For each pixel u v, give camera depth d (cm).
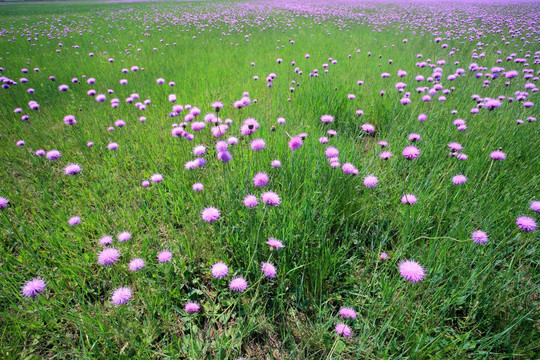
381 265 208
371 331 165
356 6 2225
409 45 901
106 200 279
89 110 450
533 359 155
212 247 228
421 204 234
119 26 1347
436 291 186
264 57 759
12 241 236
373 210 248
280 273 201
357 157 288
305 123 377
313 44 907
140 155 340
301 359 163
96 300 198
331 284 202
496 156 236
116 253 182
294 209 225
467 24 1289
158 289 193
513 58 636
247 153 309
